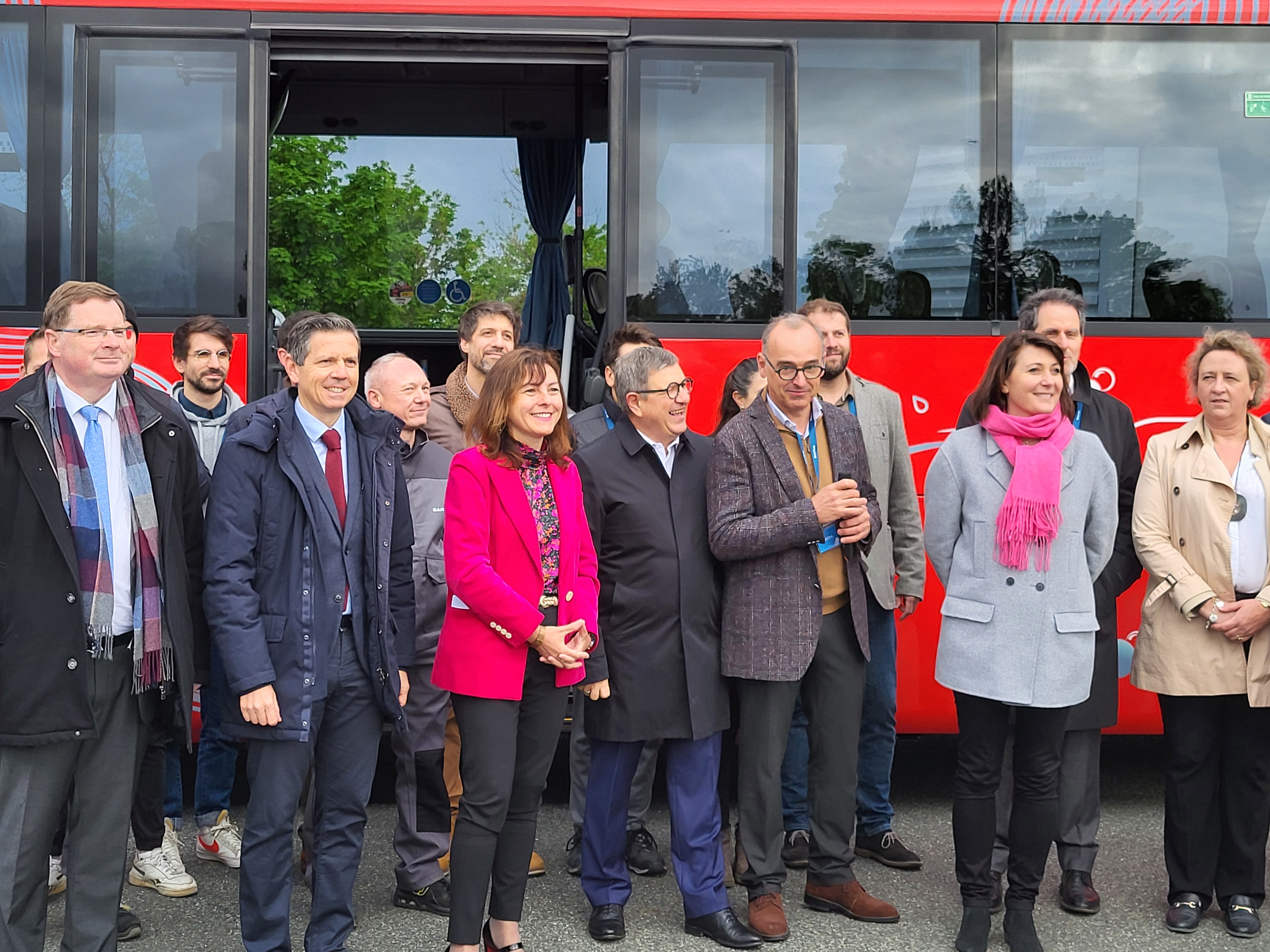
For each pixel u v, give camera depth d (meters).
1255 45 5.56
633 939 4.15
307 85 6.52
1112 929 4.27
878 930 4.22
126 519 3.49
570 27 5.38
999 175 5.48
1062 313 4.38
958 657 4.04
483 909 3.71
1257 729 4.23
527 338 6.65
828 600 4.23
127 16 5.30
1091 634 4.00
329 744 3.77
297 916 4.33
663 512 4.13
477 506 3.72
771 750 4.15
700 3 5.43
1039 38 5.51
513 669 3.69
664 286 5.41
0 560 3.32
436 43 5.40
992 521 4.04
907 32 5.48
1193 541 4.32
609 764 4.15
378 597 3.76
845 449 4.23
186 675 3.53
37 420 3.35
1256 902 4.29
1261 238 5.52
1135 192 5.52
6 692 3.31
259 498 3.64
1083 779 4.44
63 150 5.29
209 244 5.32
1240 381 4.29
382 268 6.67
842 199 5.46
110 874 3.51
